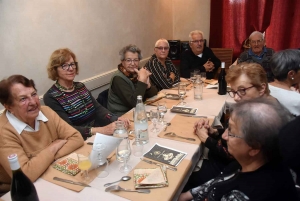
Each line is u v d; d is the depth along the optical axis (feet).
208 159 5.78
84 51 9.67
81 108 6.82
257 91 5.28
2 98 4.39
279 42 13.79
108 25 10.69
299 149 2.24
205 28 15.52
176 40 15.15
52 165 4.39
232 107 3.27
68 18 8.79
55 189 3.77
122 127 5.26
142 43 13.30
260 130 2.80
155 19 14.21
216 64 12.45
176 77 10.20
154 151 4.77
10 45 7.14
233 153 3.14
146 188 3.72
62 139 5.22
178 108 6.98
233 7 14.08
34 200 3.25
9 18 7.02
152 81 9.53
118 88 7.78
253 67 5.32
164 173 4.00
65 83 6.59
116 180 3.94
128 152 4.42
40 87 8.23
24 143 4.57
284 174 2.84
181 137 5.34
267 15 13.51
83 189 3.75
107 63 11.01
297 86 5.60
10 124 4.48
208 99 7.84
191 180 5.43
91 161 4.08
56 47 8.52
